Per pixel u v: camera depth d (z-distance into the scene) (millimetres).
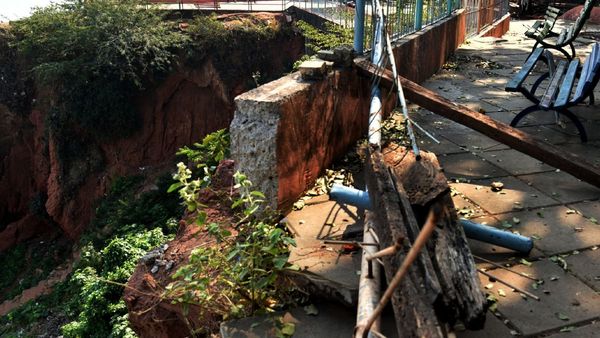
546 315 2900
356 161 4816
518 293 3090
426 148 5262
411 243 2564
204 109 21953
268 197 3740
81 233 22297
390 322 2775
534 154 4395
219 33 21047
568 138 5477
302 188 4156
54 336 14586
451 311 2301
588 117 6098
